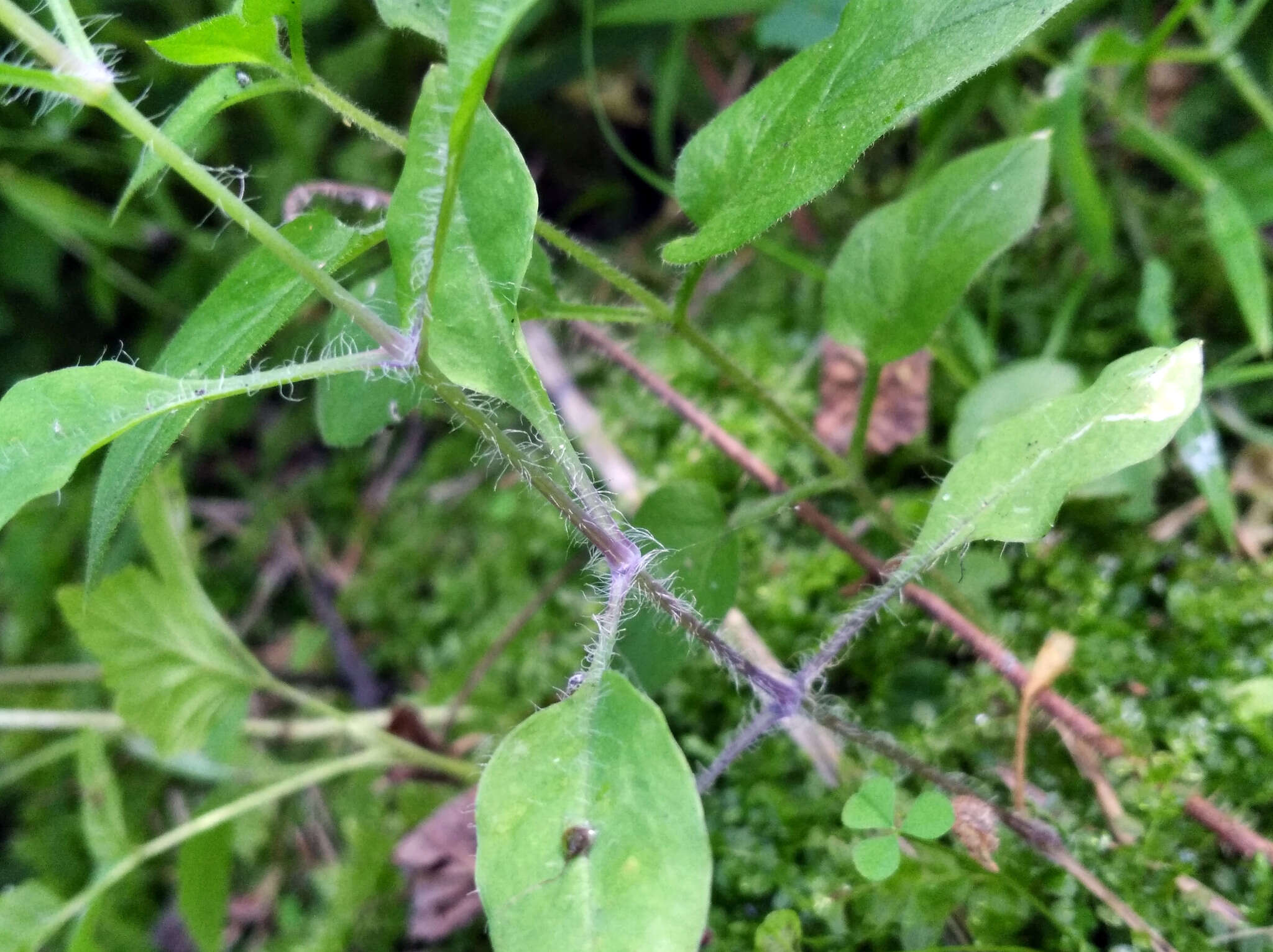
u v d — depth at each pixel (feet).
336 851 0.64
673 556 0.45
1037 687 0.44
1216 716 0.46
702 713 0.53
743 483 0.61
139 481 0.35
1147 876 0.43
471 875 0.53
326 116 0.86
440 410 0.64
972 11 0.35
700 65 0.80
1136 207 0.65
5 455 0.33
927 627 0.51
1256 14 0.65
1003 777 0.46
